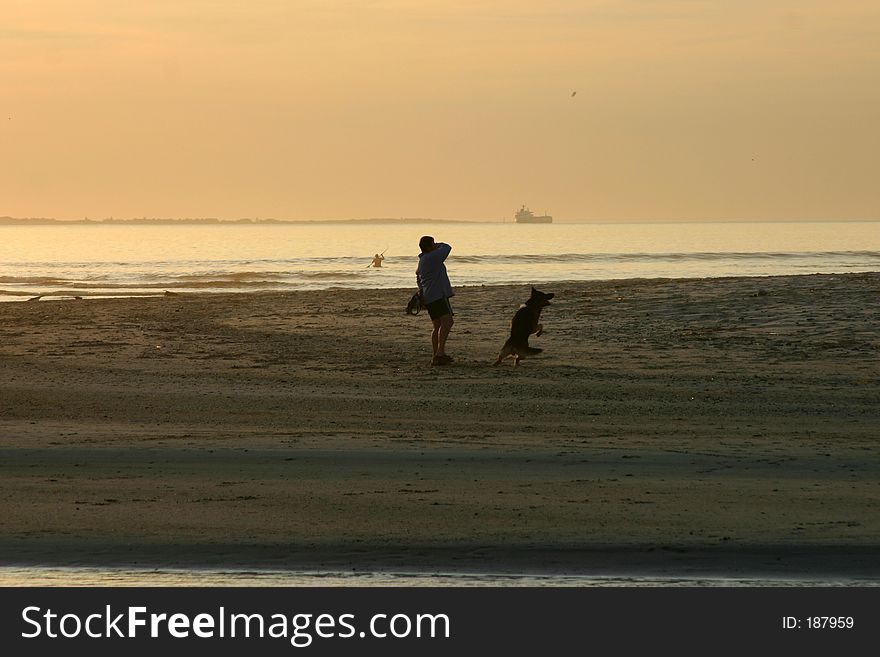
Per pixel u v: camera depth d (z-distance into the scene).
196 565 21.30
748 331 58.31
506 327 64.06
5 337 61.25
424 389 41.94
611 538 22.34
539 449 30.45
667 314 67.38
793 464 28.31
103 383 43.94
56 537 22.72
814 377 43.41
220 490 26.12
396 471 27.88
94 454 30.08
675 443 31.25
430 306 48.31
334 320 69.56
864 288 77.75
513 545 22.05
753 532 22.56
